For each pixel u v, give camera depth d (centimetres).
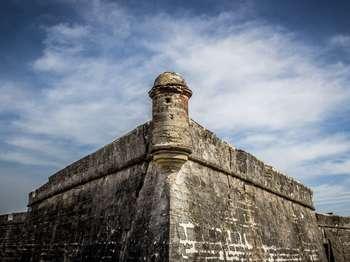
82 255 1131
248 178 1324
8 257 1939
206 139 1098
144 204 935
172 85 903
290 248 1514
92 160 1302
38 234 1605
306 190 2030
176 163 895
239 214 1172
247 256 1104
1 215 2169
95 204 1190
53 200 1577
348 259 2253
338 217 2344
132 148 1071
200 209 961
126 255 909
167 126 886
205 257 899
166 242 811
